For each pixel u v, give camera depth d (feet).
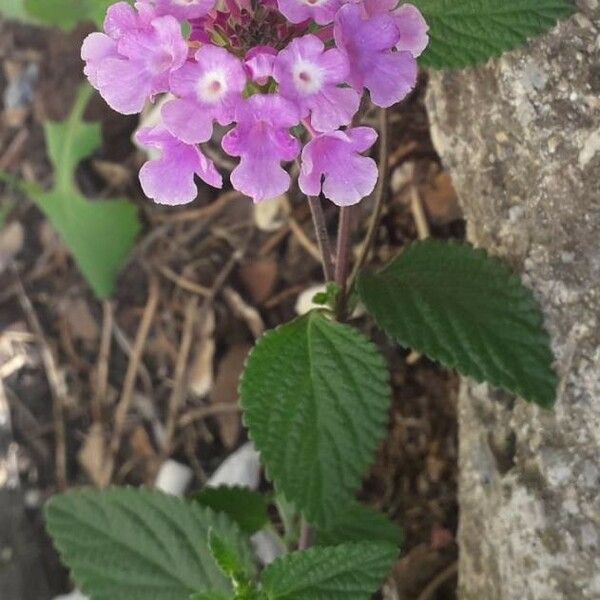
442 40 0.40
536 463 0.43
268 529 0.52
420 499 0.58
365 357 0.43
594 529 0.41
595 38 0.40
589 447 0.41
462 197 0.48
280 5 0.32
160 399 0.63
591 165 0.40
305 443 0.42
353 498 0.42
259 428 0.42
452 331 0.43
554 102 0.41
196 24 0.33
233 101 0.31
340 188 0.33
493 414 0.47
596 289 0.40
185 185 0.34
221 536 0.44
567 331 0.41
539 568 0.43
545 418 0.43
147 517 0.48
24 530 0.62
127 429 0.63
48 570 0.61
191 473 0.61
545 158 0.41
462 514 0.50
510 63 0.42
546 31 0.39
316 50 0.31
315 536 0.50
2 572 0.61
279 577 0.41
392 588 0.54
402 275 0.44
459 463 0.52
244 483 0.59
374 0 0.33
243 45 0.33
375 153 0.60
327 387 0.43
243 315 0.63
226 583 0.47
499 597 0.46
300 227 0.62
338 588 0.41
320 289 0.61
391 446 0.59
